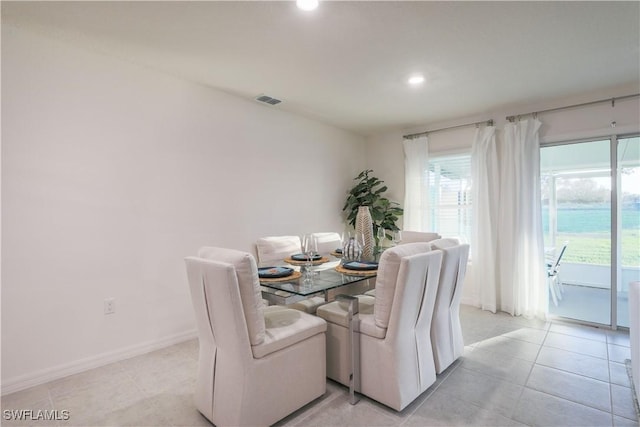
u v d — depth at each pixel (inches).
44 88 88.8
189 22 81.7
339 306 90.2
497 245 151.3
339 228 185.5
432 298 82.6
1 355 82.4
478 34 87.4
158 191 111.0
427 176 174.4
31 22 81.8
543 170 145.6
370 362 76.9
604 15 78.4
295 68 108.1
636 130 121.4
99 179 98.3
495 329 126.9
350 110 152.3
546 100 138.0
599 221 133.3
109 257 100.1
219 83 121.0
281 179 152.9
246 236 137.8
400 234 135.9
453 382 87.4
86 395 81.7
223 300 62.1
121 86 102.7
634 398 79.3
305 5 74.5
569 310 142.3
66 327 92.1
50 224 89.7
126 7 75.3
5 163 83.0
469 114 157.6
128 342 103.6
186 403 78.3
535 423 70.3
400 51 96.6
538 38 89.3
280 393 69.1
